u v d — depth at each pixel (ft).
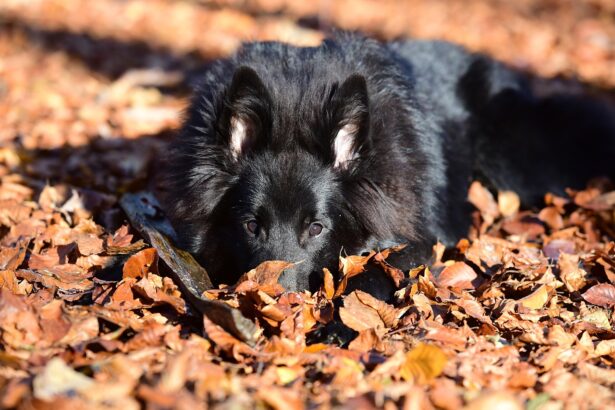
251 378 17.39
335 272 25.49
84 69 58.13
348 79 23.39
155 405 15.46
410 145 26.96
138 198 30.12
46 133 41.65
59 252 25.53
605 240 30.37
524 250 27.43
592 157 37.70
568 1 90.99
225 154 24.57
